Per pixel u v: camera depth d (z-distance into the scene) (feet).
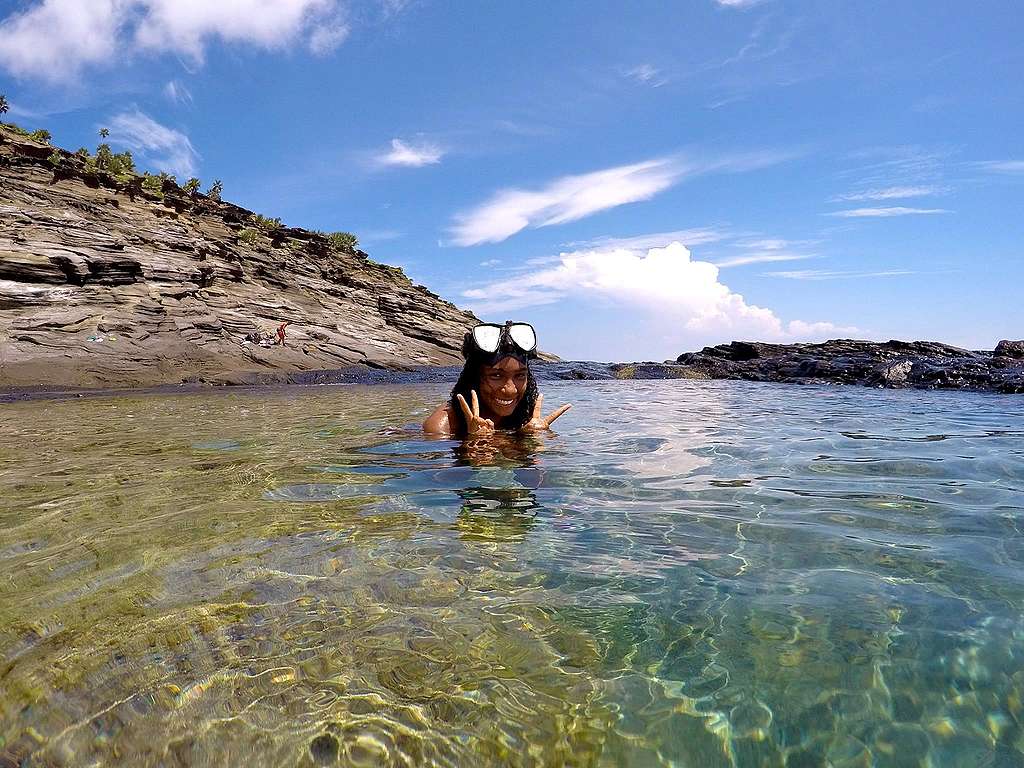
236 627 1.82
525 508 3.05
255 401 12.60
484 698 1.49
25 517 2.93
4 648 1.72
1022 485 3.47
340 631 1.79
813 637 1.70
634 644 1.70
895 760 1.26
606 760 1.30
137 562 2.32
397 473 3.92
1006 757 1.26
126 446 5.34
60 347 22.67
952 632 1.70
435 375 28.76
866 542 2.47
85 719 1.43
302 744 1.35
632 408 9.08
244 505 3.13
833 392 13.06
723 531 2.64
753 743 1.32
